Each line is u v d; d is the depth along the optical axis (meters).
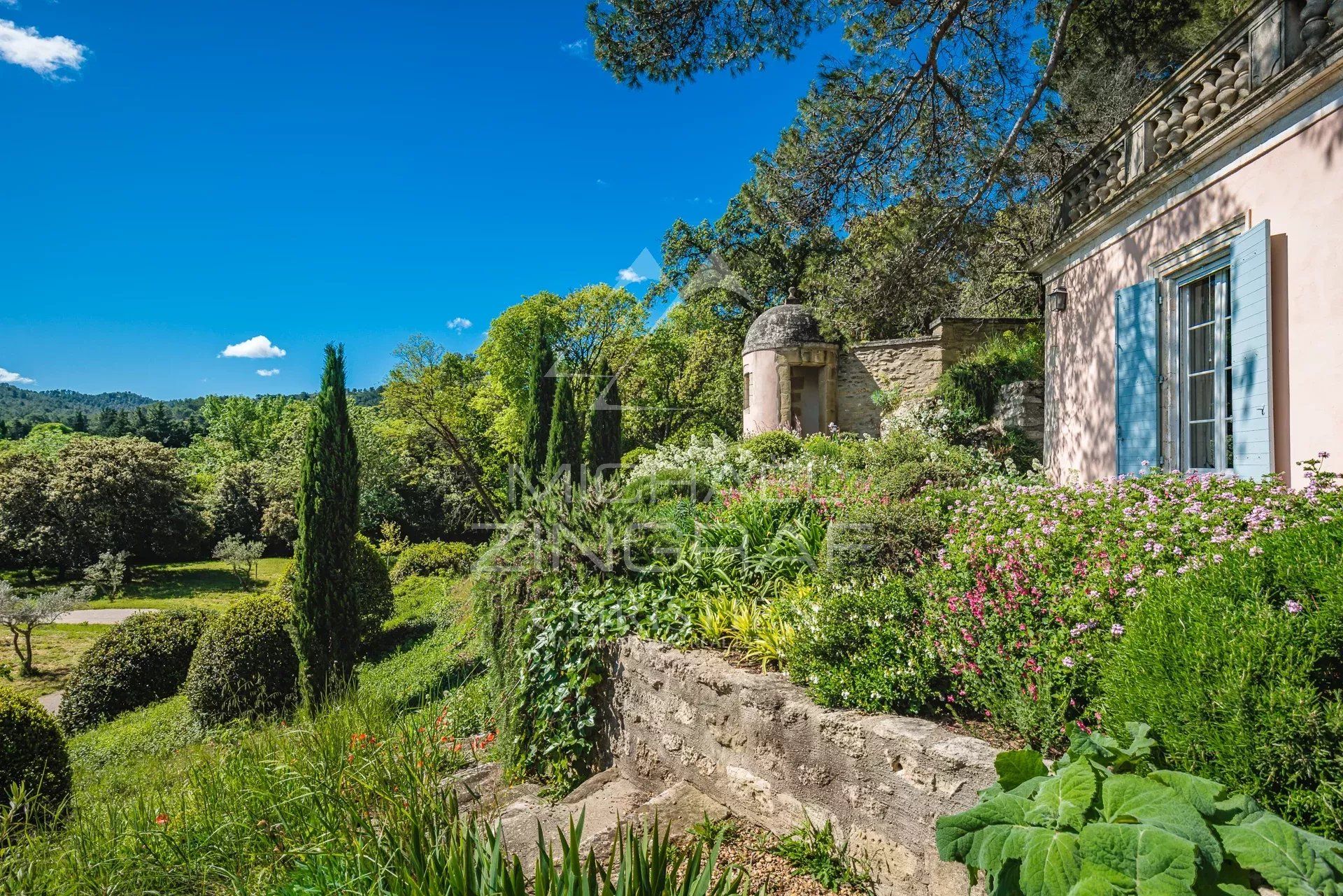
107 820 3.97
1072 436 7.88
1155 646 2.26
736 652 4.14
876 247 9.91
